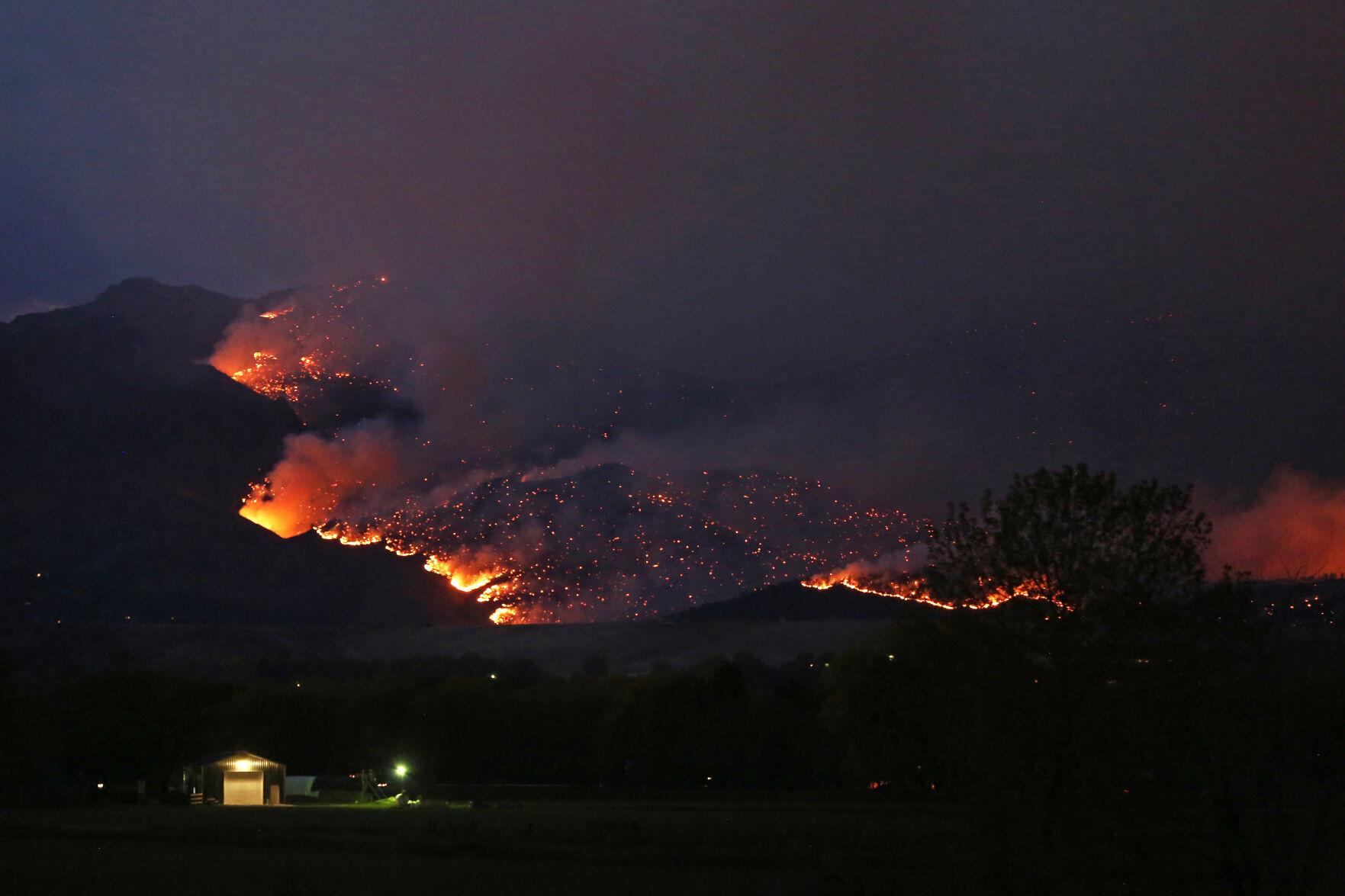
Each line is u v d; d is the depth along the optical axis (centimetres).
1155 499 2994
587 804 11744
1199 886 2553
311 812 10831
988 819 2889
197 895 4959
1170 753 2642
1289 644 2203
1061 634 2927
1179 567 2881
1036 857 2741
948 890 2984
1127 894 2617
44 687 18688
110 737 13975
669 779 14700
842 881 4194
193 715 14975
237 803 13088
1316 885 2136
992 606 3109
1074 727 2848
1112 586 2908
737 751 14388
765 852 6200
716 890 4822
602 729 15488
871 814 9556
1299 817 2130
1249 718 2172
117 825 8956
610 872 5731
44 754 14125
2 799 12812
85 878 5625
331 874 5772
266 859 6512
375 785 13725
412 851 6862
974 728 2961
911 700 3262
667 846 6650
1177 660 2734
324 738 16562
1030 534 3064
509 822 9012
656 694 14975
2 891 5112
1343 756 2097
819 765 14100
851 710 11319
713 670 15800
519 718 16550
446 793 13825
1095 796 2775
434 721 16500
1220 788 2247
